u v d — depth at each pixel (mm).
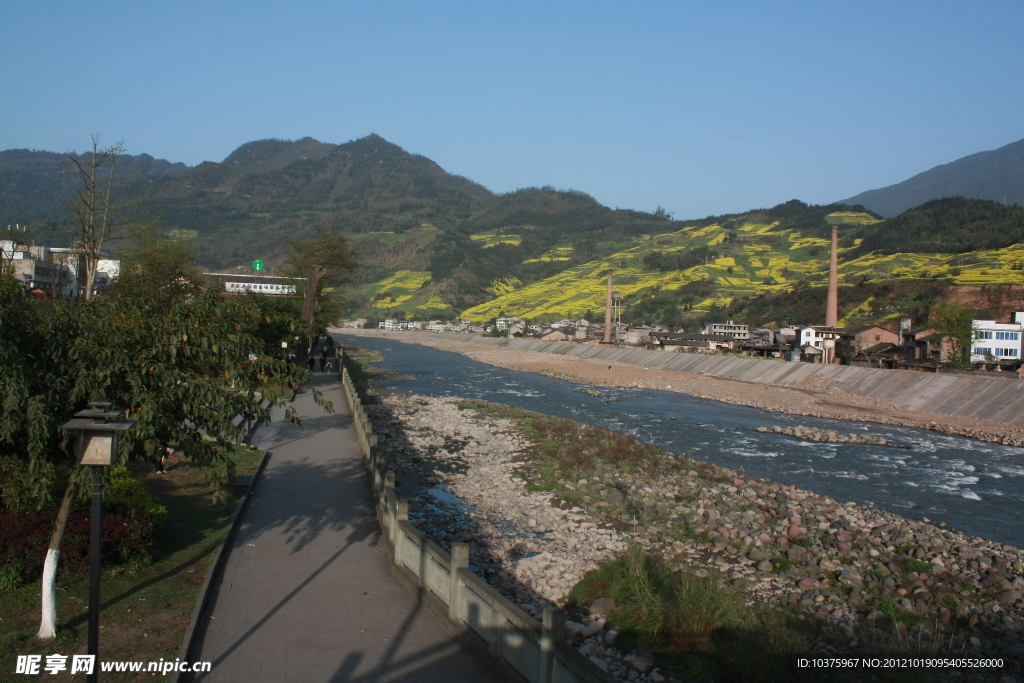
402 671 8047
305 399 34875
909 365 67250
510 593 12906
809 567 15039
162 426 8484
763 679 9984
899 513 21297
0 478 10148
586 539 16312
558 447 27719
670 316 154625
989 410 44156
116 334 8312
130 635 8508
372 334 167750
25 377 7539
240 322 9750
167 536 12469
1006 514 21578
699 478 23375
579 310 180000
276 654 8320
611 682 5914
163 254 30938
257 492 16250
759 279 182375
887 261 155625
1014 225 159375
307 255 61938
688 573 13141
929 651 11078
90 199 23375
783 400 51938
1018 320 74875
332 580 10883
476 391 52781
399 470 23203
